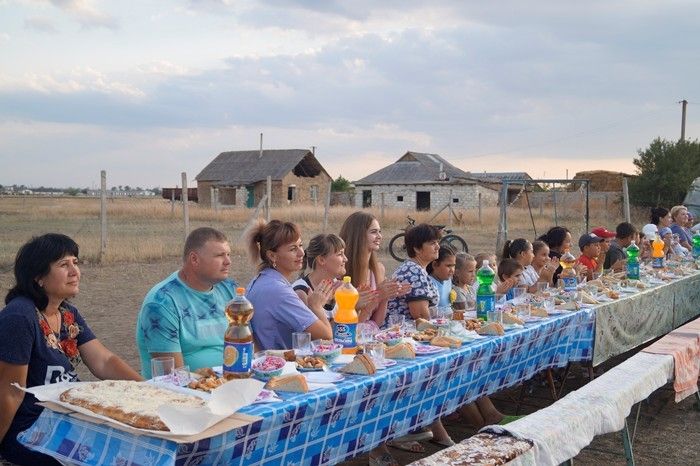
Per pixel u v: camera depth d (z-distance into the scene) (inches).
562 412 143.3
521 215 1343.5
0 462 126.1
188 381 124.1
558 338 213.3
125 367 144.7
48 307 134.2
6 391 124.1
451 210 1211.2
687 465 195.8
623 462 196.5
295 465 120.1
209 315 159.5
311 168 2027.6
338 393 125.3
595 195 1509.6
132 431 99.9
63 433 109.2
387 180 1927.9
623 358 315.0
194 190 2022.6
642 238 410.6
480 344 172.1
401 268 214.7
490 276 206.4
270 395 120.0
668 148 1455.5
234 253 674.8
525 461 122.9
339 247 192.4
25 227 1035.3
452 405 165.0
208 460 103.0
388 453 183.0
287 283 173.3
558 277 290.7
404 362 150.6
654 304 286.0
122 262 613.0
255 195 1892.2
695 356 217.2
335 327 163.6
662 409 246.1
